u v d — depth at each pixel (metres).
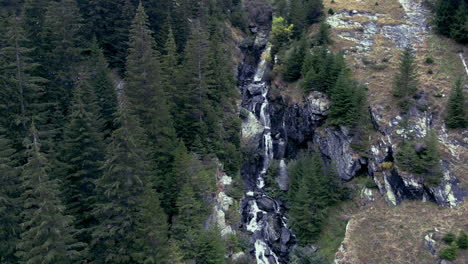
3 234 22.75
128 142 25.20
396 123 44.69
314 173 42.16
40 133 29.61
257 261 40.12
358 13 72.31
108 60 49.28
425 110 45.34
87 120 29.06
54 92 37.00
